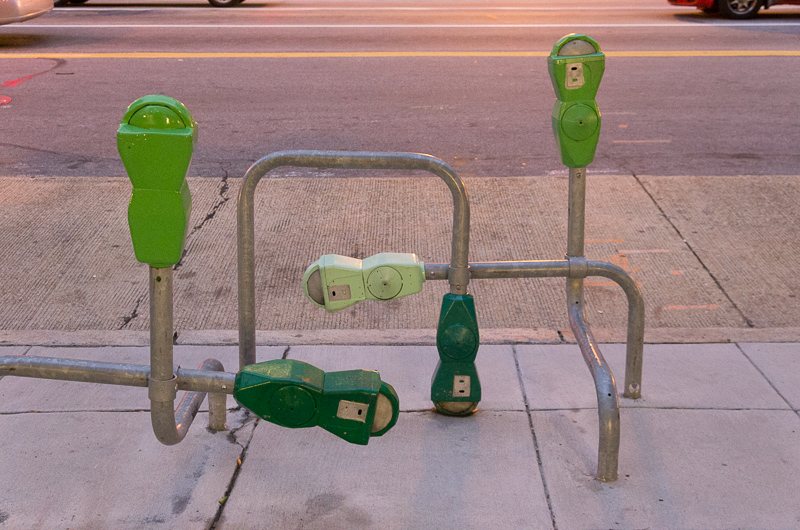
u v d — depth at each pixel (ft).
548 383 11.16
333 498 8.80
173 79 30.86
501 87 29.63
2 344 12.09
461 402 10.21
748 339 12.36
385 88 29.58
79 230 16.76
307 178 20.06
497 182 19.65
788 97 27.96
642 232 16.85
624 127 24.57
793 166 20.72
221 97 28.25
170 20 45.57
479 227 17.06
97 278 14.80
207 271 15.11
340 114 26.07
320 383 7.97
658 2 54.90
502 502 8.71
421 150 22.27
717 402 10.64
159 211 6.91
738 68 32.42
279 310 13.73
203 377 8.00
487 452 9.61
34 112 26.16
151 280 7.47
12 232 16.56
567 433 9.99
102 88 29.40
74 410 10.47
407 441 9.83
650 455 9.52
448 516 8.50
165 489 8.95
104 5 52.31
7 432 9.94
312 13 49.26
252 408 7.94
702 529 8.28
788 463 9.36
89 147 22.53
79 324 13.17
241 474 9.22
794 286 14.47
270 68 32.89
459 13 49.42
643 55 35.14
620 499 8.73
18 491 8.87
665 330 12.70
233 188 19.26
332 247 16.17
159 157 6.61
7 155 21.68
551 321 13.41
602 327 13.00
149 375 7.93
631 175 20.16
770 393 10.84
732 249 15.99
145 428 10.10
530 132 24.06
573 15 48.06
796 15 46.85
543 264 9.85
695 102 27.43
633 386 10.69
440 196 18.90
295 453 9.62
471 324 9.78
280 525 8.38
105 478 9.12
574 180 9.76
